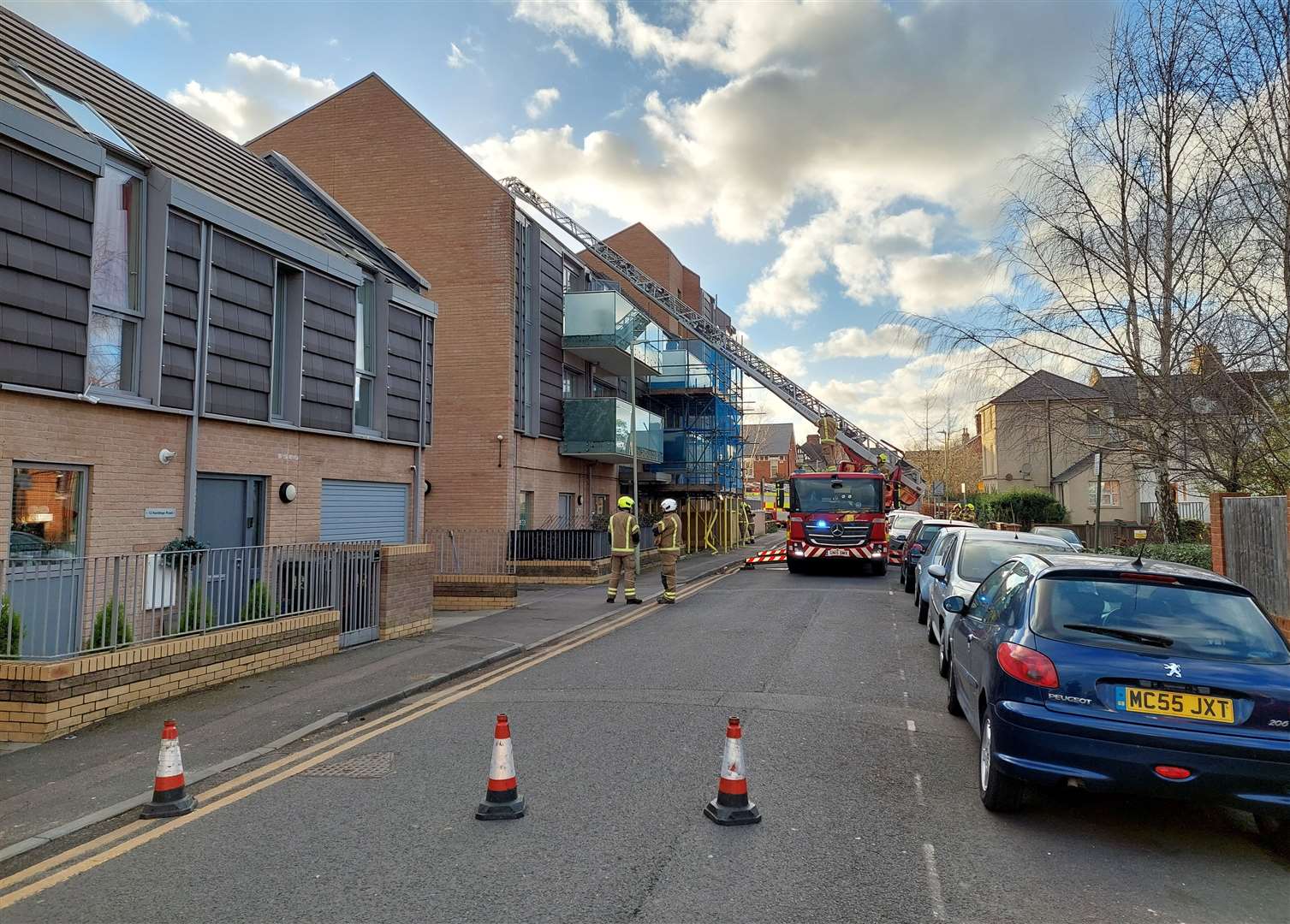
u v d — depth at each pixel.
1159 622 4.85
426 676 8.86
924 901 3.88
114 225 9.16
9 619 6.73
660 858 4.30
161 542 9.38
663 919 3.67
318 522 12.23
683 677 8.88
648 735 6.61
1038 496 34.47
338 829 4.71
